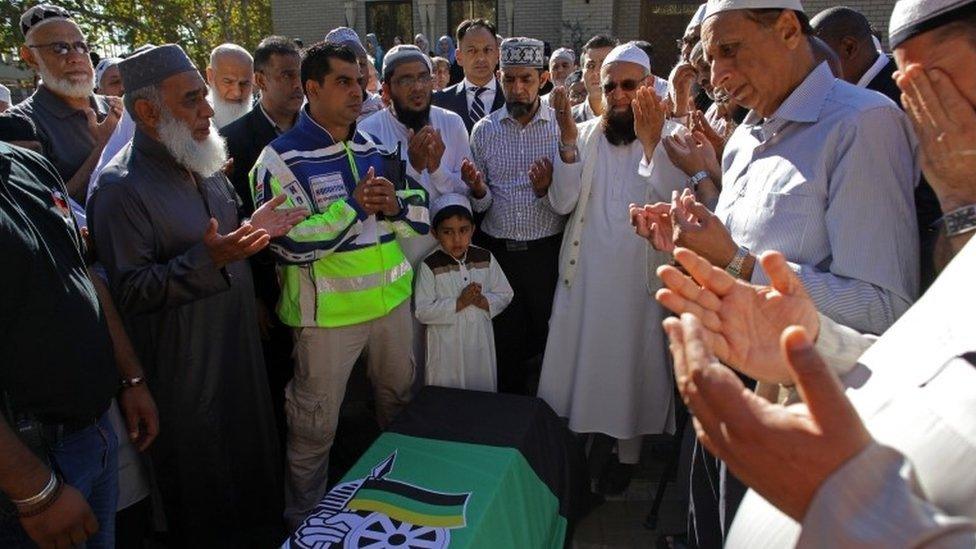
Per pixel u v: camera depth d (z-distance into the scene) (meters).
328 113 2.35
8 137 1.82
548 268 3.14
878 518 0.63
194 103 2.08
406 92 3.22
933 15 0.91
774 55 1.65
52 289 1.52
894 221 1.52
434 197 3.04
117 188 2.03
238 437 2.40
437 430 2.39
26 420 1.50
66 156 3.35
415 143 2.92
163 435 2.25
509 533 2.00
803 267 1.55
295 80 3.11
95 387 1.63
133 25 18.42
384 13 12.28
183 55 2.11
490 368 2.94
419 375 3.06
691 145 2.39
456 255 2.89
